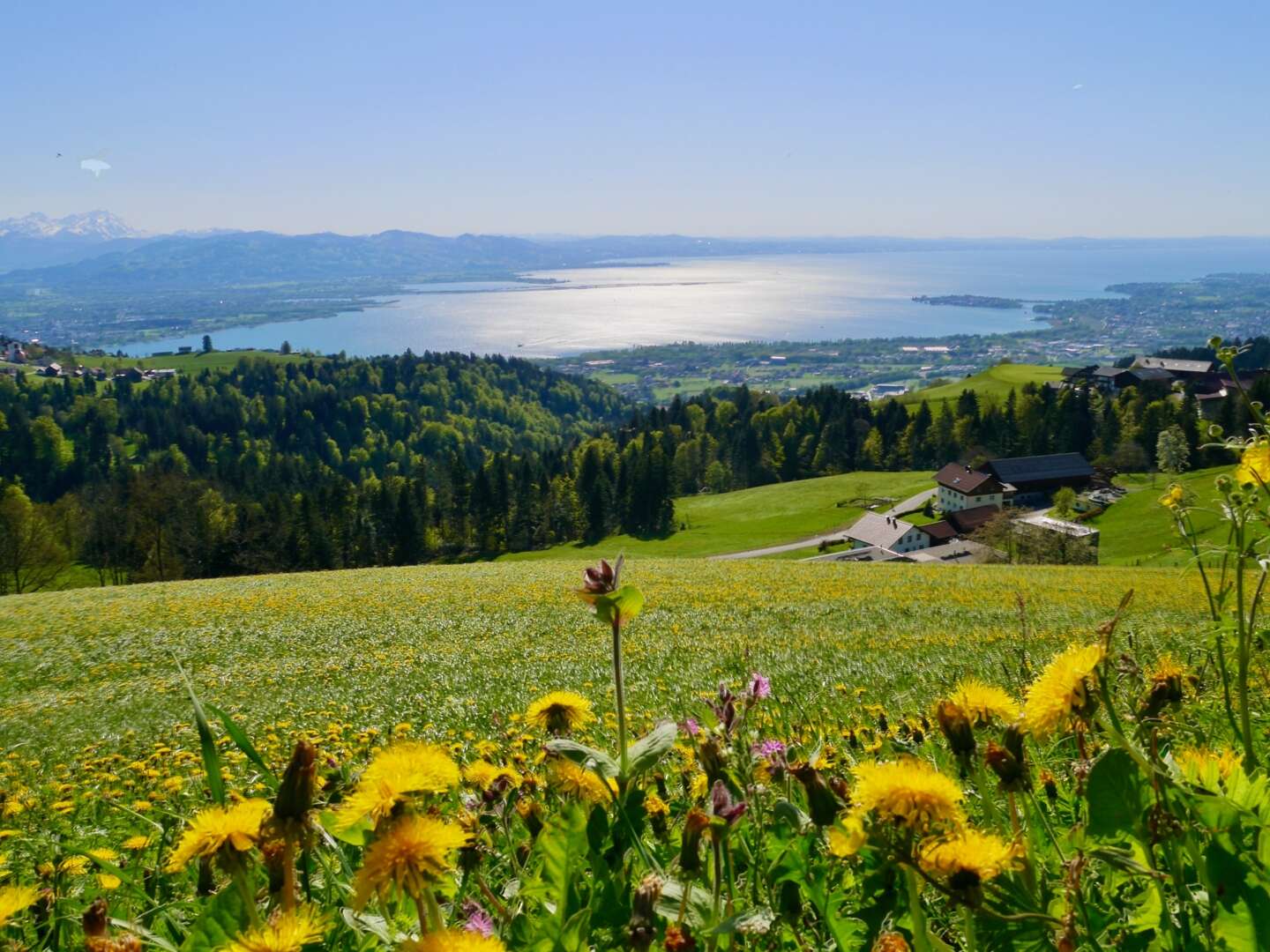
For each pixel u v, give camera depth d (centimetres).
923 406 14462
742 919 121
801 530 10281
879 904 146
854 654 1734
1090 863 166
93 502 9369
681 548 9700
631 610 165
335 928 157
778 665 1573
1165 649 439
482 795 217
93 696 2097
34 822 474
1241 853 120
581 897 152
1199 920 125
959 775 203
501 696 1470
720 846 135
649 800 226
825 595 3384
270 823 120
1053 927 115
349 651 2647
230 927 135
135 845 294
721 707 197
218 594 4175
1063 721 129
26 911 213
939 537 8944
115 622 3356
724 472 14412
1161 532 7556
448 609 3394
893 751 235
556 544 10938
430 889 105
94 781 743
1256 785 132
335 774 207
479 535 10869
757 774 196
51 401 17850
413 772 114
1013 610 2673
